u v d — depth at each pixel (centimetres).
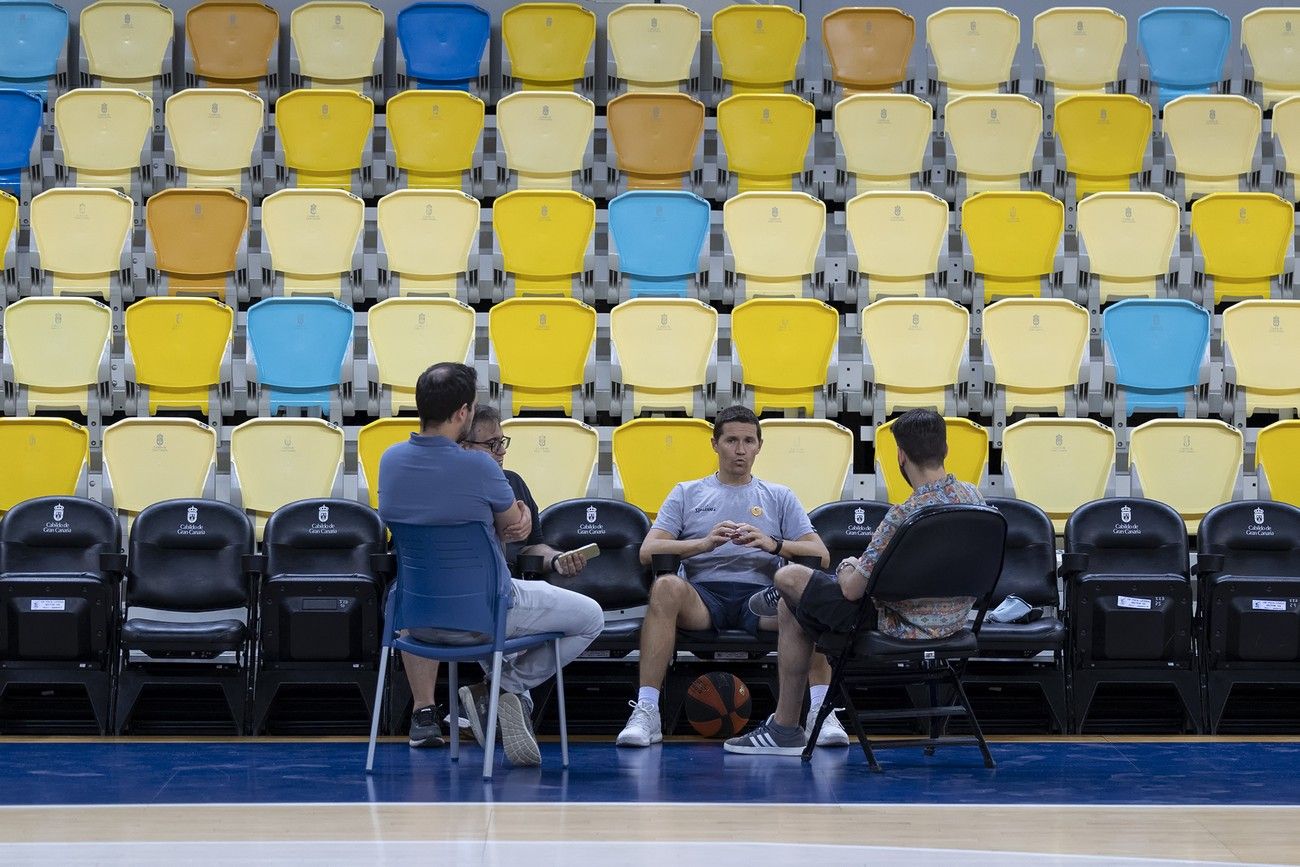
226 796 693
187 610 1000
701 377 1232
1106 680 982
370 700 962
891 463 1146
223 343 1223
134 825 619
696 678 976
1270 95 1603
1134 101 1466
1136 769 794
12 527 1004
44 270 1317
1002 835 601
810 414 1238
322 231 1341
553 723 1008
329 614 954
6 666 954
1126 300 1251
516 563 958
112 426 1113
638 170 1471
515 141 1470
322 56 1590
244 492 1110
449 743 878
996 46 1609
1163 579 978
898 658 796
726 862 553
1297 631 971
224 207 1336
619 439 1122
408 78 1598
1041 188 1480
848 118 1477
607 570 1007
